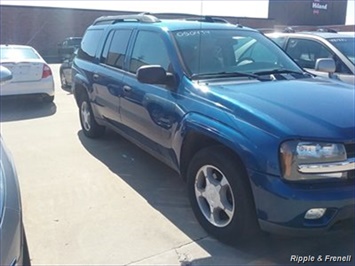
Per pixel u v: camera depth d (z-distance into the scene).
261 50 4.29
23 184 4.40
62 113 8.27
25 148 5.75
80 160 5.21
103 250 3.13
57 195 4.12
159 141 3.95
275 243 3.20
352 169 2.71
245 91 3.24
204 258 3.01
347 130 2.70
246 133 2.81
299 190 2.61
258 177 2.72
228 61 3.95
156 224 3.52
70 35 29.53
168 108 3.67
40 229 3.43
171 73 3.76
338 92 3.36
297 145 2.63
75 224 3.52
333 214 2.66
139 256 3.05
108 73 5.04
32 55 9.06
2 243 2.03
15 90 8.39
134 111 4.36
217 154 3.07
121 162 5.12
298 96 3.15
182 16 5.24
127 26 4.93
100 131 6.06
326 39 6.10
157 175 4.68
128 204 3.91
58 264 2.95
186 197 4.07
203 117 3.20
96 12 30.02
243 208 2.90
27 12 27.78
